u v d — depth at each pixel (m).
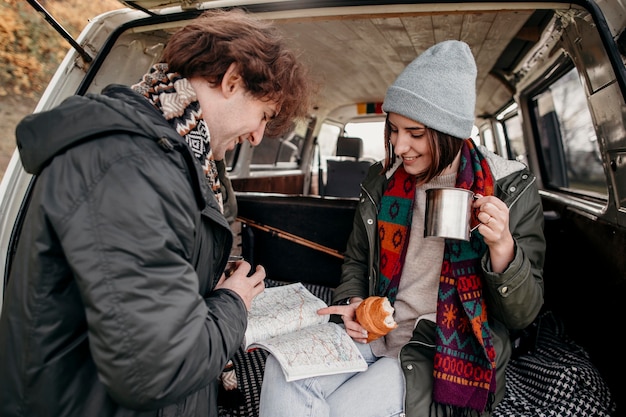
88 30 2.04
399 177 1.63
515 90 3.54
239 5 1.85
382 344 1.64
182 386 0.77
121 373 0.71
